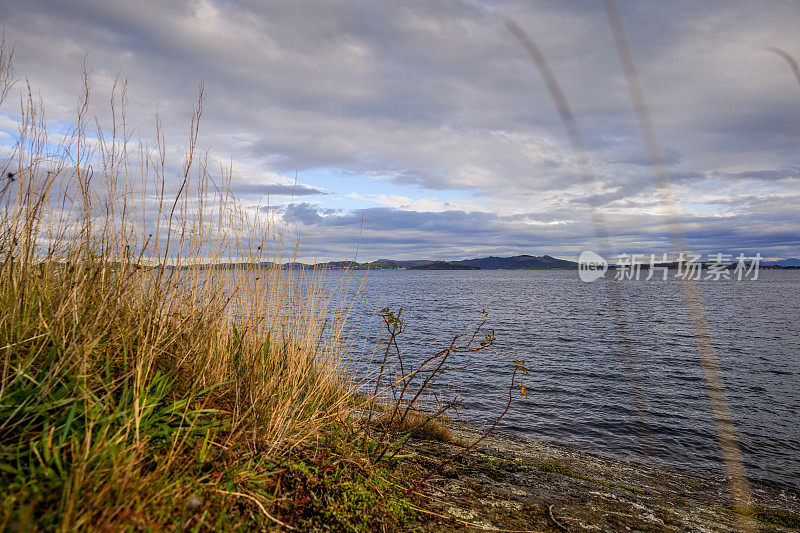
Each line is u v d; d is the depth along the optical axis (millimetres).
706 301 57688
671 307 47375
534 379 15391
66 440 2205
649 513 3697
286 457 2895
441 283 123000
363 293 4887
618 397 13617
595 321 33000
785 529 4730
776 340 25516
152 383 2670
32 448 1969
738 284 120500
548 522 3021
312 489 2652
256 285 4289
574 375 16234
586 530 2980
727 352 21828
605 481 5176
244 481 2482
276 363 3932
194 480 2260
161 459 2297
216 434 2807
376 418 4707
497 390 13758
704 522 3742
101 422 2256
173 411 2631
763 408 13148
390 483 3014
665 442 10102
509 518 2977
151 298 3453
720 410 1097
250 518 2250
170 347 3225
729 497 5977
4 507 1674
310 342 4367
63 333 2586
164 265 3447
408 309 40938
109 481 1925
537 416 11547
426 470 3672
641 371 17422
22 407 2176
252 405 2939
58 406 2303
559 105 1228
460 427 7645
